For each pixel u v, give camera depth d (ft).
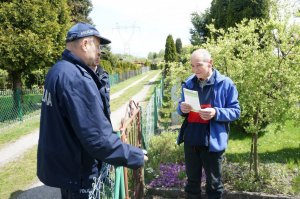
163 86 53.47
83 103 6.87
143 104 51.26
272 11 15.57
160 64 23.22
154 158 18.13
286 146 23.02
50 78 7.29
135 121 14.42
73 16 81.15
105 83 11.02
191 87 12.53
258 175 15.85
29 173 20.75
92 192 6.77
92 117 6.87
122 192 10.84
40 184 18.76
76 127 6.86
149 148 20.20
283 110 14.34
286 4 15.25
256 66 14.33
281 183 15.40
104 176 8.47
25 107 42.75
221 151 11.98
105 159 7.07
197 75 11.97
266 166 17.38
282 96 14.35
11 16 39.01
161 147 20.26
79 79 6.97
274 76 14.17
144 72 203.72
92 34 7.77
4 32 38.55
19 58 40.14
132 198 13.98
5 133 32.73
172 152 19.47
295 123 15.47
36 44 40.50
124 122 11.82
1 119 37.29
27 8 39.52
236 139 25.16
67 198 8.02
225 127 12.23
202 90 12.23
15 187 18.47
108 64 106.93
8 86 63.10
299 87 14.07
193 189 13.21
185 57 21.08
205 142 12.00
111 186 9.02
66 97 6.86
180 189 15.02
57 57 47.21
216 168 12.30
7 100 38.32
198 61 11.68
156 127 30.60
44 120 7.47
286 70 14.32
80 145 7.40
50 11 43.01
